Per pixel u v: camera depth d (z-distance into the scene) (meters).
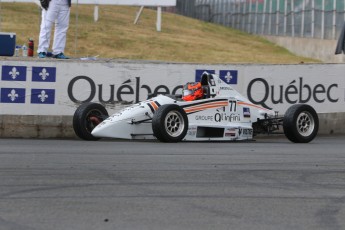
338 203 27.44
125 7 131.88
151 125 49.16
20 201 26.45
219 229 22.91
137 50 93.12
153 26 115.00
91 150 43.16
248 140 52.94
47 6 66.38
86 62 56.84
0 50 64.06
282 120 52.41
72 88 56.53
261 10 130.75
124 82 57.72
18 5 113.50
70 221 23.48
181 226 23.16
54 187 29.36
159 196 27.98
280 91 61.00
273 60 99.62
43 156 39.53
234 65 59.91
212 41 111.88
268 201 27.53
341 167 37.19
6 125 55.28
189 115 49.25
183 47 99.88
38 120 55.72
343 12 101.38
